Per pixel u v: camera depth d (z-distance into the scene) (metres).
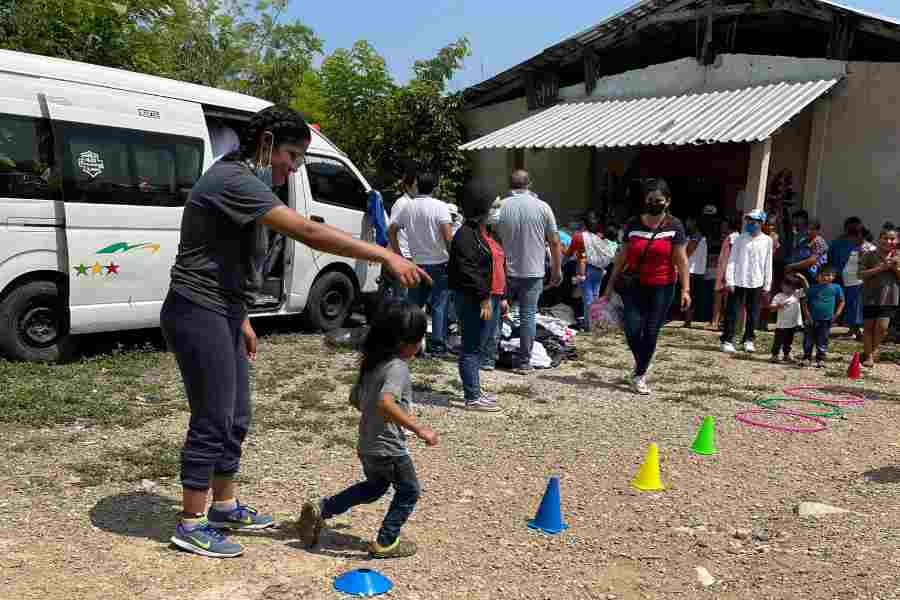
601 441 5.67
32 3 10.45
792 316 8.87
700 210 14.86
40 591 3.08
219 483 3.73
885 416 6.71
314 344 8.73
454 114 16.88
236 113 8.27
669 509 4.41
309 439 5.35
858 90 12.22
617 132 12.65
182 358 3.35
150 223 7.42
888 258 8.61
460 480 4.74
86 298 6.99
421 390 6.89
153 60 13.54
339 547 3.71
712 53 13.52
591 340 10.07
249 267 3.43
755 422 6.29
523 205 7.51
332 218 9.23
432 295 8.16
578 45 14.99
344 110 17.14
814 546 3.91
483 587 3.39
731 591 3.43
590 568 3.63
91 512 3.95
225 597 3.13
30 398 5.77
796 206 13.24
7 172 6.50
